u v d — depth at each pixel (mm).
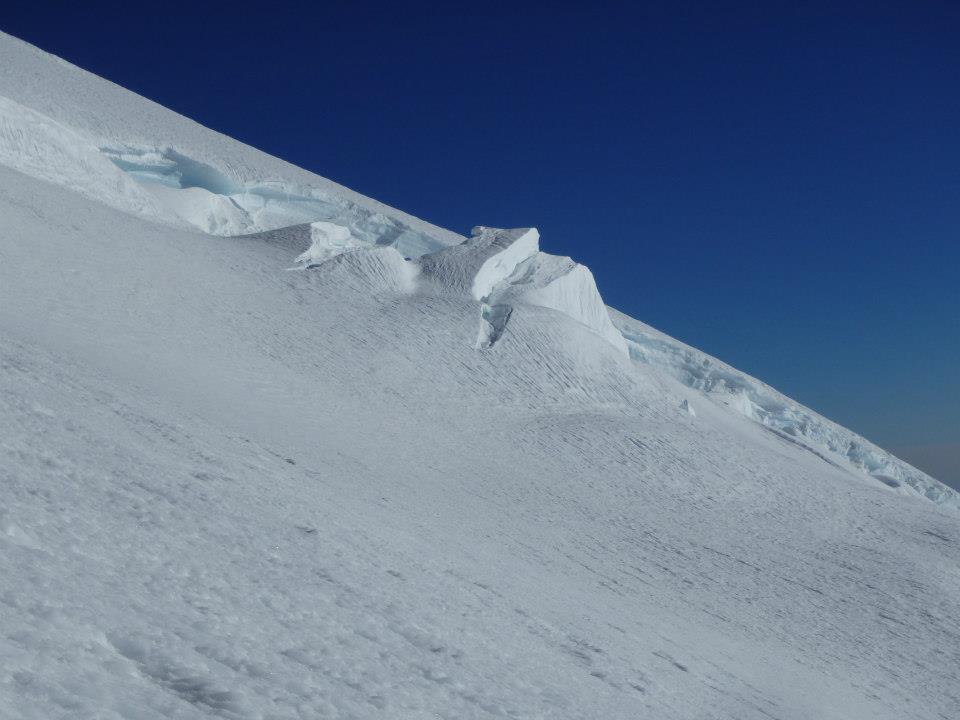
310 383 23141
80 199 30781
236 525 6641
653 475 26047
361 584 6590
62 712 2652
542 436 26750
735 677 10086
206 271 28969
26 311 18375
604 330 41281
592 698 6340
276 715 3418
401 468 18172
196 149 53625
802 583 18641
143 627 3775
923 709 12500
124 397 11609
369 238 55062
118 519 5371
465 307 33906
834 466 42219
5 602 3348
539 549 14492
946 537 27203
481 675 5629
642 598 13484
